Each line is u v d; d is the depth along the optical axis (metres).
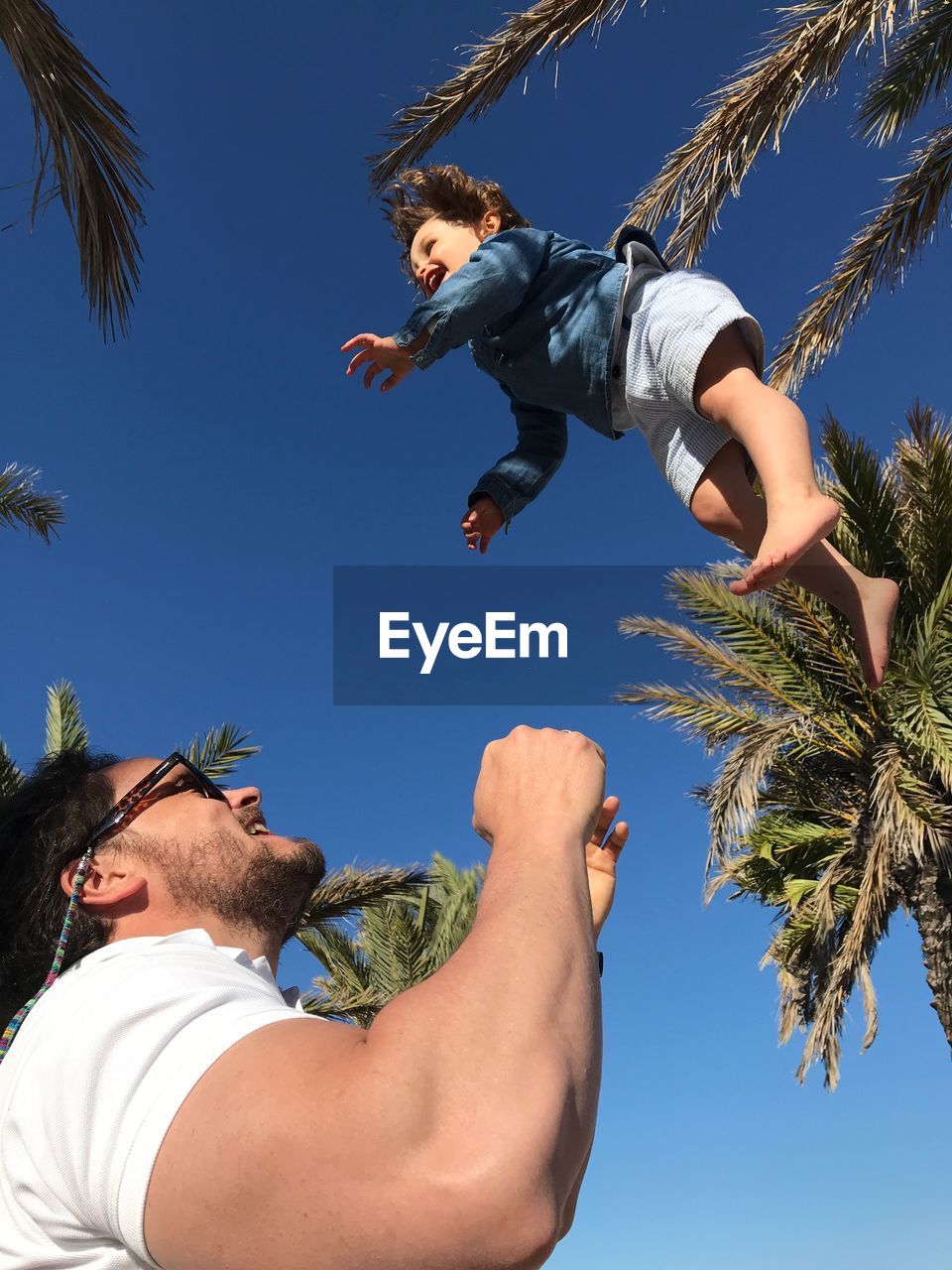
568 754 1.02
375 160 5.71
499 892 0.87
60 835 1.30
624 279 1.82
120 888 1.24
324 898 8.45
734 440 1.67
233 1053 0.81
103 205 4.57
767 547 1.40
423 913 11.79
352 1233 0.69
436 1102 0.71
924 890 8.02
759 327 1.65
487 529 2.13
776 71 5.75
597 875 1.42
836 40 5.57
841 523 7.86
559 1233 0.73
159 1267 0.77
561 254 1.92
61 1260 0.81
